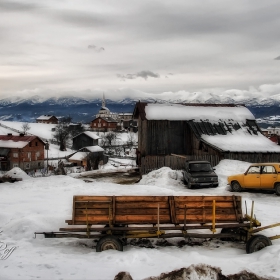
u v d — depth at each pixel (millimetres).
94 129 152125
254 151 28797
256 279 6680
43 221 11469
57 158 88625
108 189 20188
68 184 21984
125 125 175125
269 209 14508
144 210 9539
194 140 32594
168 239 10195
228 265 7820
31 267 7559
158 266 7703
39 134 122438
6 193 18906
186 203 9656
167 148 33156
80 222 9312
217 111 35312
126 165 78500
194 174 22625
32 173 70000
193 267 6848
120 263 7879
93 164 75312
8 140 75500
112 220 9305
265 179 19219
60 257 8461
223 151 28234
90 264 7805
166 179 24766
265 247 8945
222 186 22656
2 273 7031
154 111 34125
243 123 34281
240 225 9328
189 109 35219
